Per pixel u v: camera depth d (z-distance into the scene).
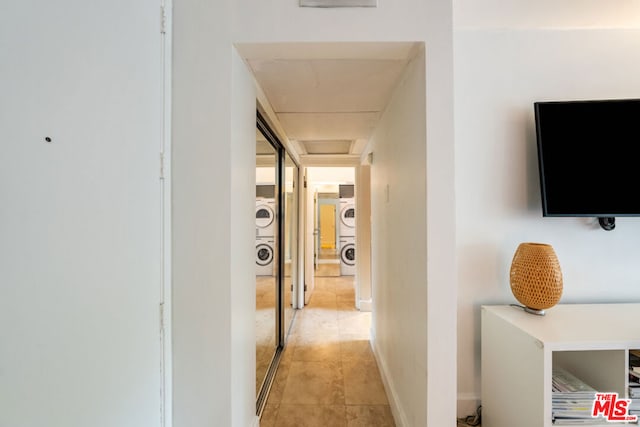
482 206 1.63
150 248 1.01
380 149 2.09
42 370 0.64
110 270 0.84
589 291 1.62
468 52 1.62
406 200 1.39
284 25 1.12
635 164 1.44
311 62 1.30
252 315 1.39
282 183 2.60
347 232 5.94
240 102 1.22
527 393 1.17
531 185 1.62
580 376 1.26
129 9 0.92
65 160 0.71
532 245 1.42
